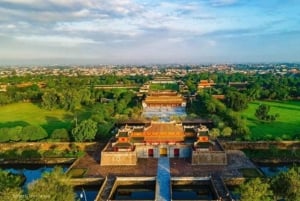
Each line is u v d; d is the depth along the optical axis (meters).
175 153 106.19
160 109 195.88
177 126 108.12
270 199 65.69
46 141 121.19
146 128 108.50
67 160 109.69
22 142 121.75
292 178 66.56
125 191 87.56
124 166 99.06
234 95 186.25
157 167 97.00
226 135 122.69
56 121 159.12
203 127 105.56
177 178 85.94
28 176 100.06
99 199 76.50
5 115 177.38
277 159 106.69
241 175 89.38
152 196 84.12
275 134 128.62
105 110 160.25
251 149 115.88
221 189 80.31
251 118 160.75
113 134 129.00
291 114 171.38
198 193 85.50
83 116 169.25
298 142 116.44
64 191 66.00
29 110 192.25
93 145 118.88
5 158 111.00
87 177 89.88
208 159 98.81
